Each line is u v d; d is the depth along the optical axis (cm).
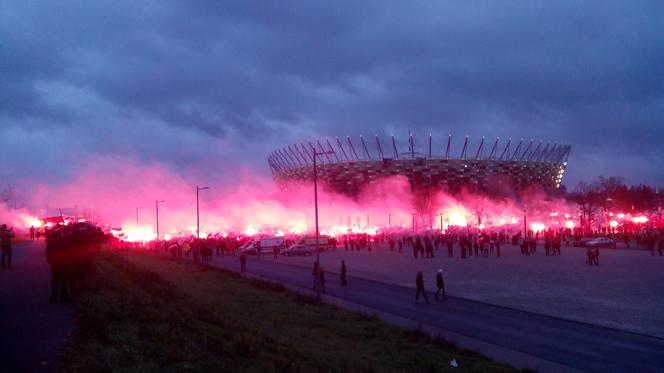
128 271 2836
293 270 5259
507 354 1797
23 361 902
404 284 3869
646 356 1738
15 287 1761
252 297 3139
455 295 3244
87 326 1166
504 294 3203
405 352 1819
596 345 1903
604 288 3328
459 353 1809
